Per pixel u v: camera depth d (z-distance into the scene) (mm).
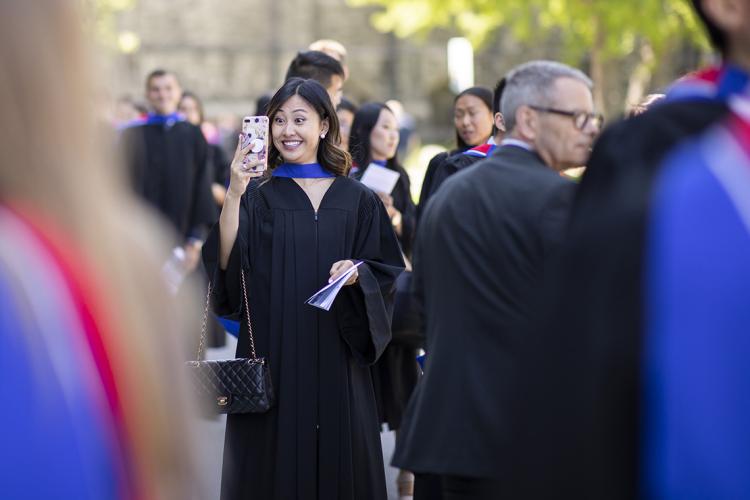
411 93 53094
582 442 2162
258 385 6195
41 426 1690
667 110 2256
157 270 1915
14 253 1734
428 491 5445
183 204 11773
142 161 11633
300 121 6660
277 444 6441
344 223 6641
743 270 1942
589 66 39094
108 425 1764
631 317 2090
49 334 1721
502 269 4164
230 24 51969
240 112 51875
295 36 52469
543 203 4156
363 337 6621
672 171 2086
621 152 2227
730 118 2186
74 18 1801
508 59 52188
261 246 6594
